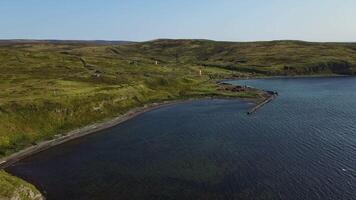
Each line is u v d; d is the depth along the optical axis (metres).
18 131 106.25
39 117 116.38
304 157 87.81
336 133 109.00
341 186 70.69
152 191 72.25
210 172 80.75
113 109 143.62
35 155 96.00
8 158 92.75
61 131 115.62
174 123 130.25
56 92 141.50
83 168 86.12
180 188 73.06
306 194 68.00
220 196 68.81
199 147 99.69
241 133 113.19
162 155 94.00
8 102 117.94
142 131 119.56
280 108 156.50
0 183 65.12
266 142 101.94
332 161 84.25
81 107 131.25
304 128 116.88
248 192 69.94
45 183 77.69
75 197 70.62
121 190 73.19
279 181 74.25
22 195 65.31
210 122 130.38
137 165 87.06
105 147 102.56
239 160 87.62
